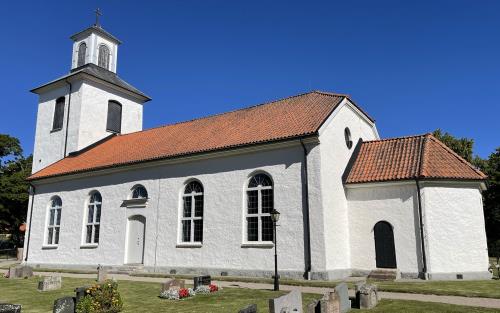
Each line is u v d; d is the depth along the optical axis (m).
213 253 20.91
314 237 18.31
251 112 25.61
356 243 20.23
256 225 20.14
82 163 28.64
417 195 19.08
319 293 14.30
